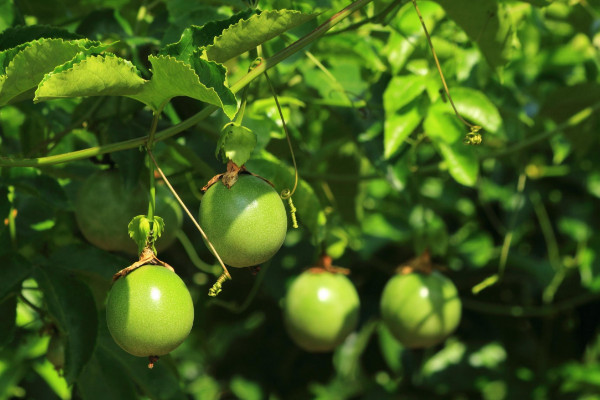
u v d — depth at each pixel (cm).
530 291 229
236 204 153
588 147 209
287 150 190
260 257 154
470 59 194
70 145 195
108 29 180
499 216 232
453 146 184
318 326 189
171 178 192
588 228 227
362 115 189
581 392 227
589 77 218
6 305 171
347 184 209
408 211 227
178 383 180
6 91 152
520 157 219
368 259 228
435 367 232
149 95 151
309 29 178
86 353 168
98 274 173
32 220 177
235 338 241
